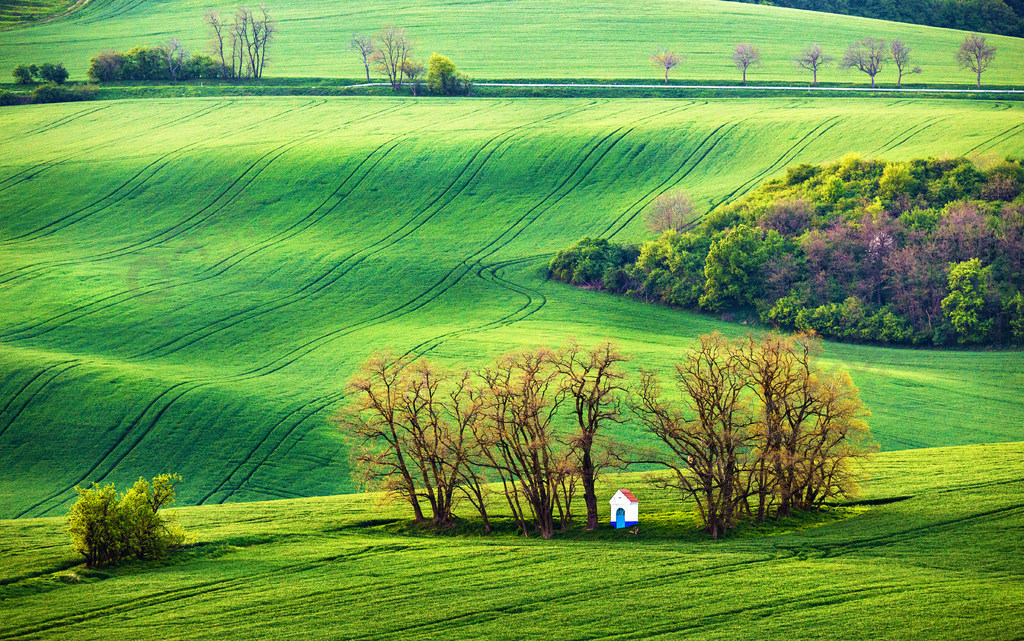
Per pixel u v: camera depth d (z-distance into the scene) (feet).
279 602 482.28
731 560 528.63
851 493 609.83
